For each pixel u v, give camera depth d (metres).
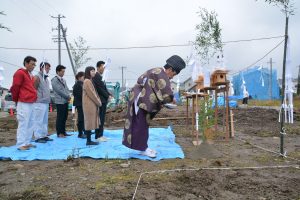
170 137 9.64
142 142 6.82
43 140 8.85
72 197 4.60
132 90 6.96
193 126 9.72
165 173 5.68
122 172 5.81
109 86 23.83
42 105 8.84
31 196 4.67
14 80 7.50
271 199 4.46
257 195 4.61
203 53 14.88
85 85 8.06
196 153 7.05
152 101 6.65
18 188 5.05
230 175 5.53
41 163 6.61
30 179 5.50
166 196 4.58
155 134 10.28
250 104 33.06
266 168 5.99
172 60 6.87
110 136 10.12
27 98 7.62
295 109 21.56
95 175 5.65
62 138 9.62
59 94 9.71
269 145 8.64
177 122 14.81
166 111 19.70
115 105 23.56
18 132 7.68
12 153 7.31
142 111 6.78
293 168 6.00
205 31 14.93
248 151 7.67
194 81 9.38
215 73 8.70
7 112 30.91
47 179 5.47
